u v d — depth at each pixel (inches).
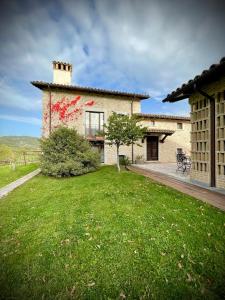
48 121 573.3
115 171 428.1
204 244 128.5
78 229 157.9
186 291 95.4
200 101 286.5
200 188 252.8
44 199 251.6
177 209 182.9
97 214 184.2
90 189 280.4
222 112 240.7
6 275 111.1
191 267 110.3
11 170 526.6
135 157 665.6
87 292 97.7
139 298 93.6
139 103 666.8
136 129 434.6
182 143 739.4
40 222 179.9
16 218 194.9
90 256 123.5
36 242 144.6
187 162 415.5
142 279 103.9
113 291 97.7
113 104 636.1
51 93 577.9
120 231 149.6
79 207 207.0
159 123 708.0
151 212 179.2
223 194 222.7
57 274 110.1
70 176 414.9
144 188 261.9
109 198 228.4
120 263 115.9
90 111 615.5
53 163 418.9
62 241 142.3
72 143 433.4
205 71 211.2
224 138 238.4
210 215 166.6
